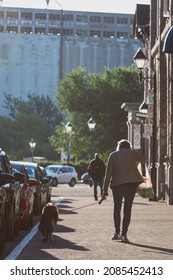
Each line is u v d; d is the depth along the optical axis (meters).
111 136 115.25
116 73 117.25
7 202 18.34
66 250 17.02
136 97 116.19
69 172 85.00
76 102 115.56
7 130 186.25
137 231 22.19
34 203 29.94
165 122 46.00
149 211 32.34
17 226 21.36
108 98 115.50
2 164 19.06
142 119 55.50
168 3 44.03
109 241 19.23
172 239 19.77
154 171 43.31
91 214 30.28
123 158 19.86
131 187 19.64
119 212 19.73
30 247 17.70
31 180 27.66
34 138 186.38
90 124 80.69
